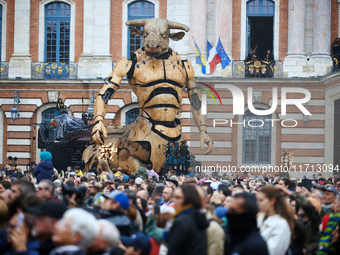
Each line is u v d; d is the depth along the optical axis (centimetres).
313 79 3662
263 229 852
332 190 1144
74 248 642
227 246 800
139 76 2489
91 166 2638
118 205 868
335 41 3841
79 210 659
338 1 3897
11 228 773
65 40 4041
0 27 4047
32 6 4050
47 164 1652
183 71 2542
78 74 3984
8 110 3994
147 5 4016
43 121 4006
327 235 962
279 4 3944
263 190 863
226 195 1243
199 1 3875
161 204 1345
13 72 4009
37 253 716
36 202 827
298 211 1038
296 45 3881
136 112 3972
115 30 4006
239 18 3953
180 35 2555
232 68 3866
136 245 818
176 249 765
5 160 4006
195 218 783
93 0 4019
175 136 2478
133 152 2500
